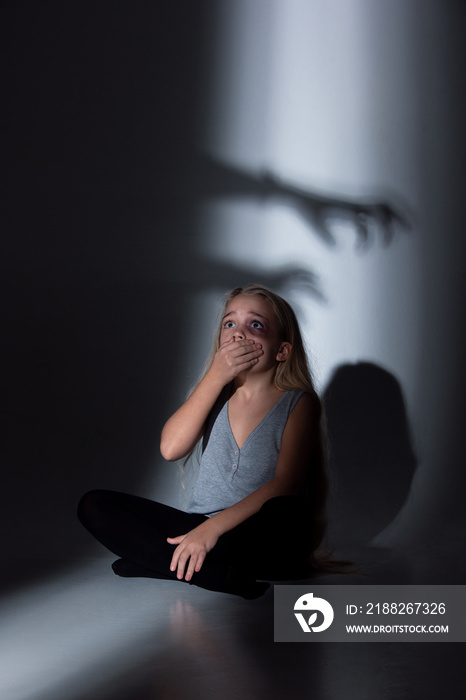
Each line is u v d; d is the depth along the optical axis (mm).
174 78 2410
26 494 2398
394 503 2383
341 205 2396
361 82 2414
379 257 2402
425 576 1843
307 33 2416
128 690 1131
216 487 1876
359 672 1216
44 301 2414
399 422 2396
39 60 2436
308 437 1842
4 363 2420
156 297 2393
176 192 2400
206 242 2391
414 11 2434
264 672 1213
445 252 2420
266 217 2391
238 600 1646
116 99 2418
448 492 2400
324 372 2385
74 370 2406
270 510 1668
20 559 2018
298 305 2387
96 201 2410
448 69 2436
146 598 1654
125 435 2391
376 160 2410
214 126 2404
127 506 1760
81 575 1854
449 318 2418
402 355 2406
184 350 2389
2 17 2447
